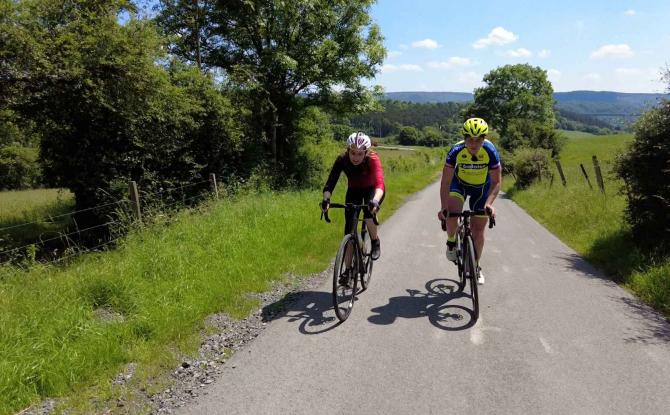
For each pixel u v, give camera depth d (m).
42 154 11.13
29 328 3.79
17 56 8.85
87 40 9.34
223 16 17.89
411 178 26.47
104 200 10.70
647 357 3.57
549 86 58.38
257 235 7.35
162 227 7.37
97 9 9.98
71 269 5.69
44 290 4.68
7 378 3.06
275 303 4.89
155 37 10.77
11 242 10.16
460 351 3.69
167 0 17.28
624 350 3.69
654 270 5.33
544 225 10.18
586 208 9.77
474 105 62.19
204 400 3.04
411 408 2.91
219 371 3.43
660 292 4.83
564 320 4.34
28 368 3.21
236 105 15.88
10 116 10.30
